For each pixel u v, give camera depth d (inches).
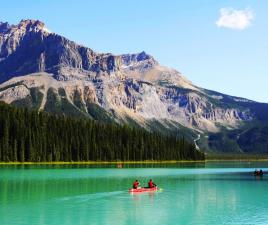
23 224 2490.2
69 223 2534.5
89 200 3358.8
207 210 2992.1
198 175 6304.1
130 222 2581.2
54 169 7076.8
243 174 6658.5
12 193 3676.2
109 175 5876.0
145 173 6569.9
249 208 3078.2
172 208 3073.3
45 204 3142.2
